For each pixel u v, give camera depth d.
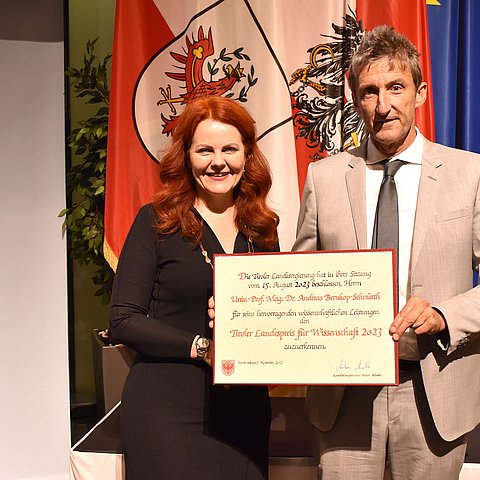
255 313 1.63
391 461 1.75
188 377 1.73
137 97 2.69
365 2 2.68
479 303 1.59
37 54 2.81
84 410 3.60
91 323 3.73
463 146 2.88
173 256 1.73
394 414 1.71
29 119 2.83
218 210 1.81
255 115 2.71
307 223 1.83
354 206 1.74
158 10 2.68
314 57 2.71
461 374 1.70
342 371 1.60
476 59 2.86
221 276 1.65
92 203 3.18
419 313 1.53
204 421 1.73
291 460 2.16
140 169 2.70
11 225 2.87
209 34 2.70
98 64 3.36
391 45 1.63
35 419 2.97
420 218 1.66
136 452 1.72
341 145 2.72
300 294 1.62
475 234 1.66
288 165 2.72
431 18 2.85
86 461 2.19
